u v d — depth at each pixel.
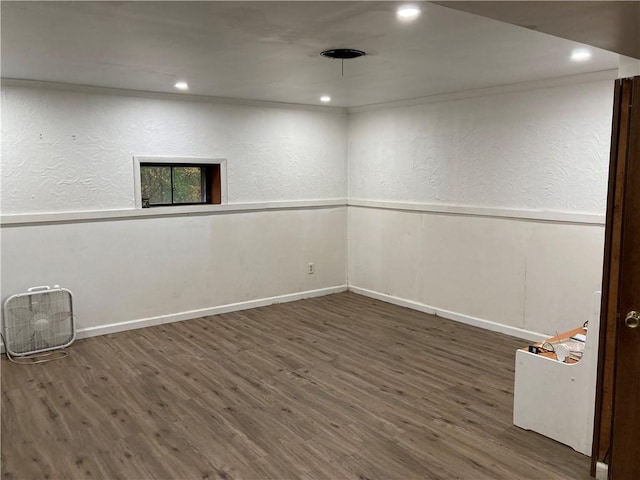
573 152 4.09
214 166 5.37
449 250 5.16
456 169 5.01
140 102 4.73
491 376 3.75
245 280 5.60
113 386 3.59
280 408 3.25
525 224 4.47
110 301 4.75
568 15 1.75
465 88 4.61
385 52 3.16
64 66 3.57
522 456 2.71
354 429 2.99
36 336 4.28
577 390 2.71
